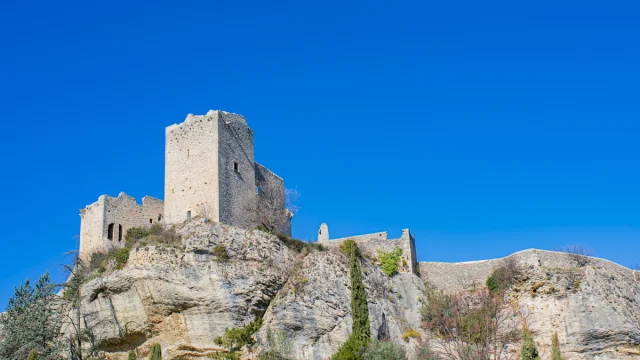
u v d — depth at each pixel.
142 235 68.81
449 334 66.69
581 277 70.50
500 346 66.88
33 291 65.38
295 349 61.84
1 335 64.12
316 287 65.12
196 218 67.38
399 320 69.12
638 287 74.44
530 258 73.06
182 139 72.38
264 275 63.78
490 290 73.19
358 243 76.00
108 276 62.97
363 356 56.72
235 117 73.88
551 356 62.66
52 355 60.12
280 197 76.94
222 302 60.91
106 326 62.81
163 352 61.53
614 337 67.19
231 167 71.06
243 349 60.03
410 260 75.00
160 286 60.97
